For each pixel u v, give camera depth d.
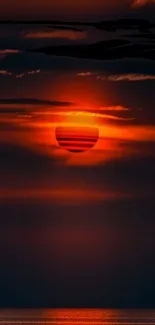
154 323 196.25
